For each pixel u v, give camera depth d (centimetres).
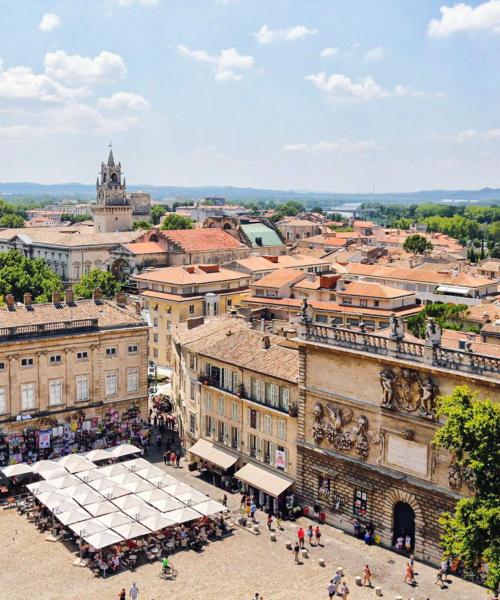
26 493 9469
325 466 8594
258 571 7475
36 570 7481
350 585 7162
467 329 14350
